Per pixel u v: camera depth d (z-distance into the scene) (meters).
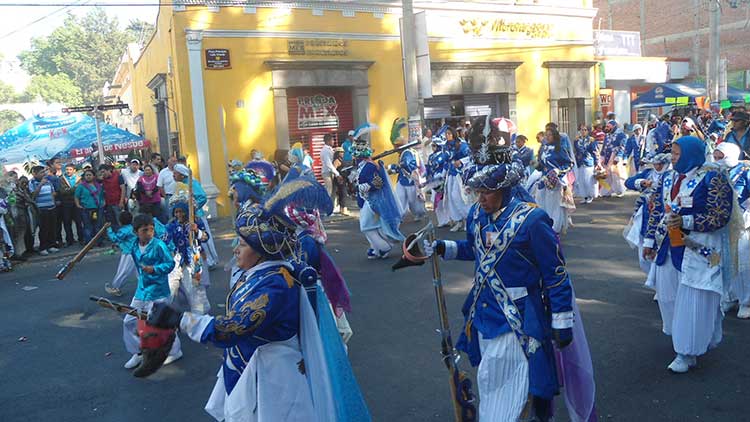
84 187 12.30
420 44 13.68
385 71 17.17
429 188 12.24
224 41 14.96
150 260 5.43
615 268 8.04
